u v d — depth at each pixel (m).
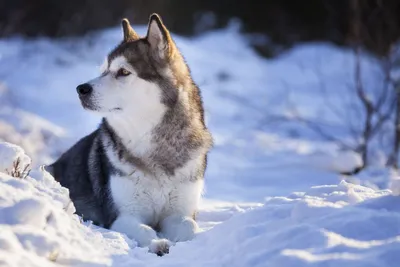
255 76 29.58
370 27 20.69
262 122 21.22
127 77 7.03
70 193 7.97
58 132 15.68
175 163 7.14
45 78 23.61
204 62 29.45
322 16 36.69
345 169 12.62
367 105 13.65
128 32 7.89
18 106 18.38
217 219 7.89
